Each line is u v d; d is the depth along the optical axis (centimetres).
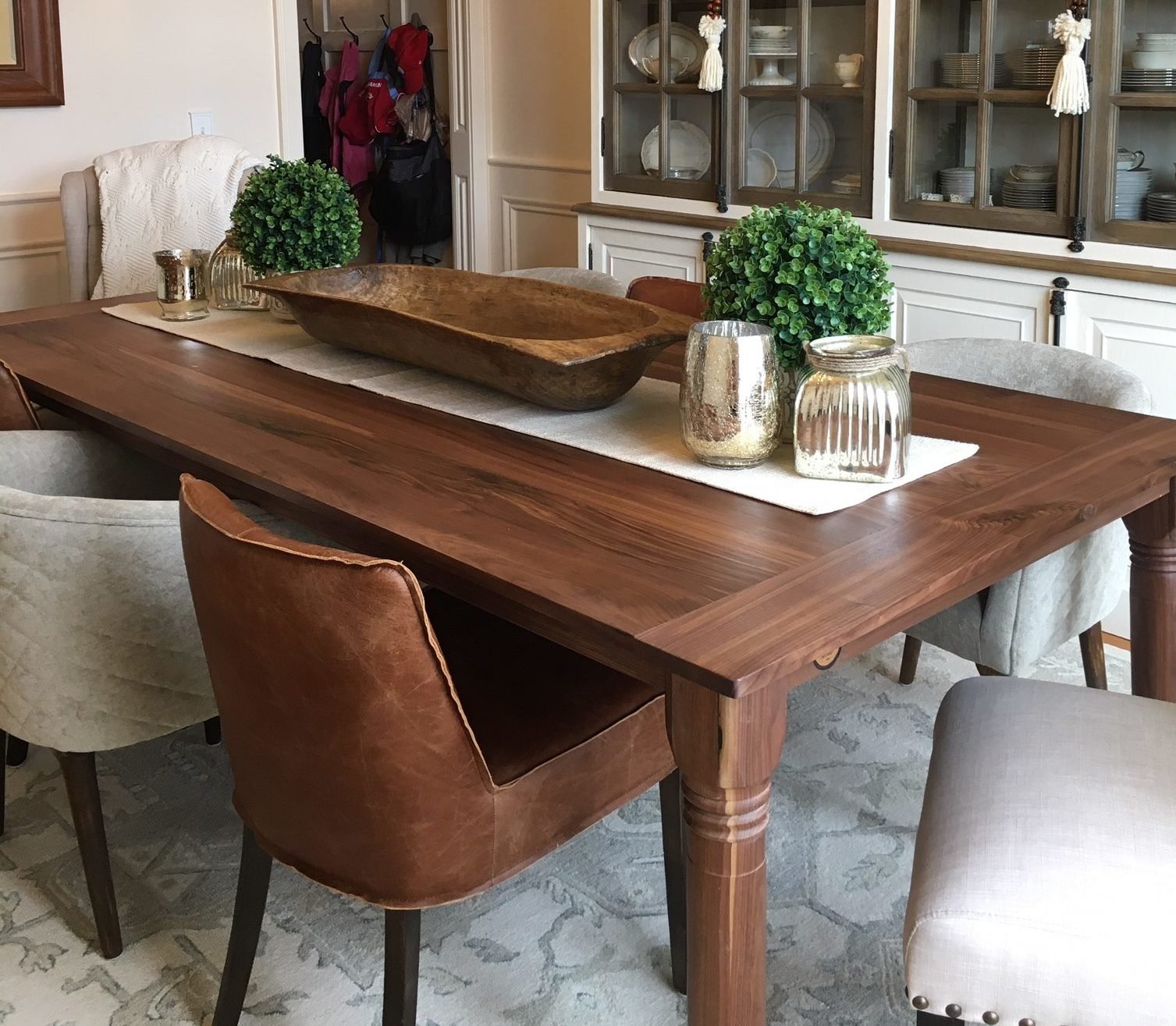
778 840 220
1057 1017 122
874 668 283
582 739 157
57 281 440
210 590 141
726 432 172
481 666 174
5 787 224
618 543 151
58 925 202
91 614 174
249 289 247
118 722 181
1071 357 221
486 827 146
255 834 159
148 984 188
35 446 223
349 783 140
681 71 385
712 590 137
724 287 181
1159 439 186
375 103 560
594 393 198
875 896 205
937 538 150
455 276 258
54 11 413
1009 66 309
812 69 352
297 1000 184
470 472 178
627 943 196
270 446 190
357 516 160
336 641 131
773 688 127
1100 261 298
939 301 333
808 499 163
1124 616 308
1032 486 167
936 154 329
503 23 512
